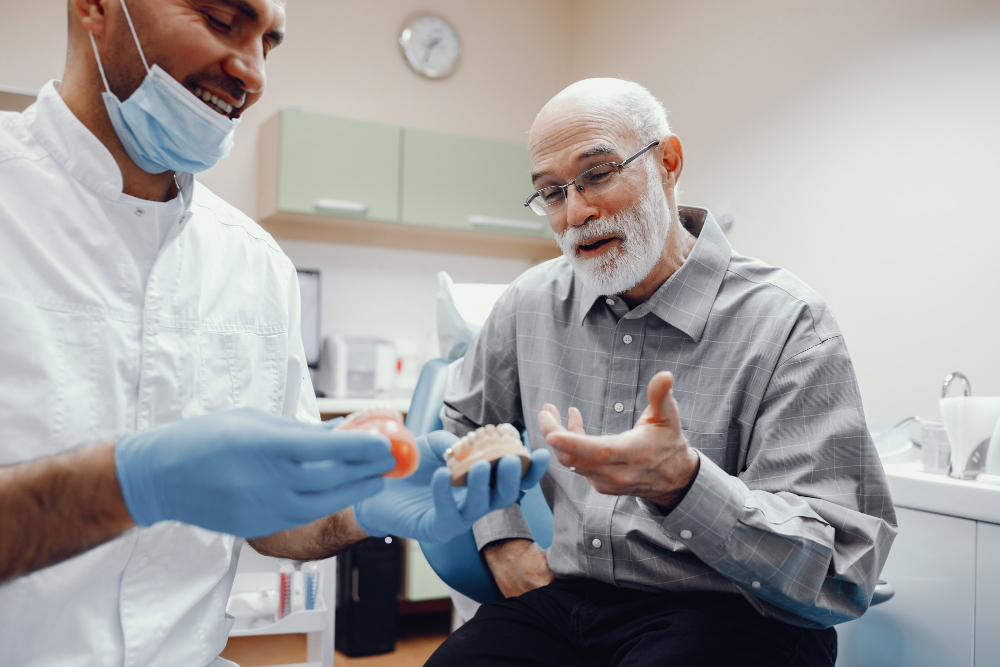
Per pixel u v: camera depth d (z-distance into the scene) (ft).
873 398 7.36
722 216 9.30
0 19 8.55
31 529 1.78
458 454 2.25
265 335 3.10
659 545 3.29
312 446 1.79
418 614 10.11
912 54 7.01
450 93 11.19
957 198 6.60
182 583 2.67
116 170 2.60
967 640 4.22
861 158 7.50
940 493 4.39
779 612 3.02
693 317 3.58
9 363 2.31
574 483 3.67
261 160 9.77
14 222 2.40
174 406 2.69
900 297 7.09
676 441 2.57
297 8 10.12
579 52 12.11
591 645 3.30
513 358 4.22
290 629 5.40
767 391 3.39
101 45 2.46
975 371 6.42
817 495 3.11
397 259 10.68
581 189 3.48
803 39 8.18
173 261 2.77
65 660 2.35
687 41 9.88
